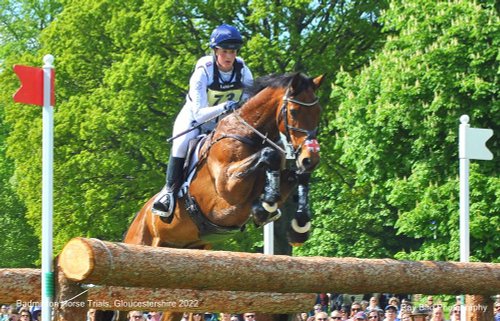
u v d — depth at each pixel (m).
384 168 17.09
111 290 6.23
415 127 16.31
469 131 10.16
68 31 24.28
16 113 25.59
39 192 24.78
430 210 15.88
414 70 16.33
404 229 16.39
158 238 7.10
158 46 22.56
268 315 7.40
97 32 24.17
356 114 17.28
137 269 5.13
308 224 6.28
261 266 5.65
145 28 22.03
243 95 6.70
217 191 6.32
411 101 16.41
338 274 5.99
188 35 22.34
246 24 22.66
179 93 22.44
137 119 22.44
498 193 15.57
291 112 6.24
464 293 6.81
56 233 23.88
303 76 6.34
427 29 16.72
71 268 5.06
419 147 16.33
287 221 21.83
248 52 21.47
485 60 15.96
